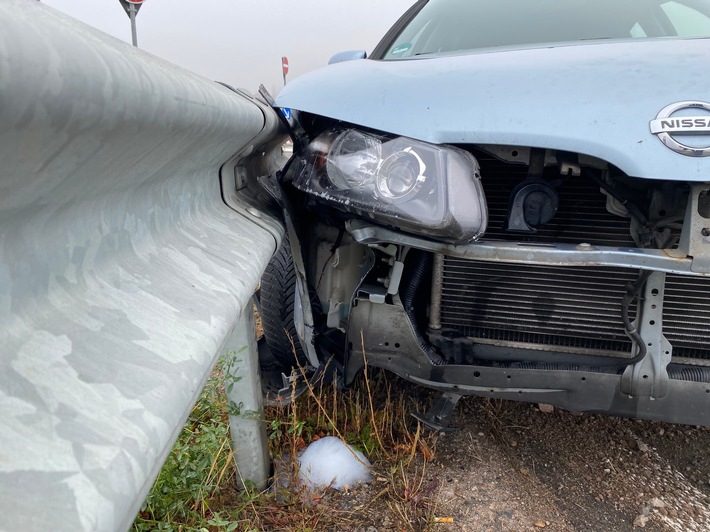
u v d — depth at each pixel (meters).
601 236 1.61
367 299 1.66
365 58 2.19
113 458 0.43
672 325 1.62
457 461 1.86
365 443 1.84
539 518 1.62
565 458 1.91
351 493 1.67
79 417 0.44
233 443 1.54
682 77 1.33
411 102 1.43
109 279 0.62
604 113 1.30
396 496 1.66
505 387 1.63
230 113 0.96
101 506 0.40
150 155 0.70
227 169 1.30
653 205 1.45
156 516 1.37
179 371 0.58
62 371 0.46
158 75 0.63
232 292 0.86
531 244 1.35
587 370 1.61
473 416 2.13
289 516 1.54
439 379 1.68
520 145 1.31
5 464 0.37
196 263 0.86
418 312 1.84
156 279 0.72
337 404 1.98
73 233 0.57
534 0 2.28
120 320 0.58
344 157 1.45
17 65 0.36
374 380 2.21
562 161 1.42
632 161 1.24
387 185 1.36
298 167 1.63
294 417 1.72
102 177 0.59
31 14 0.42
